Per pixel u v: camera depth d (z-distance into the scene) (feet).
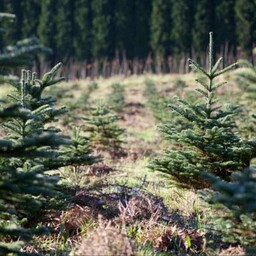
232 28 608.60
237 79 34.71
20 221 38.86
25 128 42.93
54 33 642.63
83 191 49.80
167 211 48.88
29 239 29.94
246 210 28.22
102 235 32.81
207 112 52.01
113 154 88.94
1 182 28.45
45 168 44.68
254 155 47.19
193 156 49.57
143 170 76.74
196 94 146.61
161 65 605.73
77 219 44.24
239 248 35.32
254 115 42.73
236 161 48.80
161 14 623.77
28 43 26.78
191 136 49.06
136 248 36.78
